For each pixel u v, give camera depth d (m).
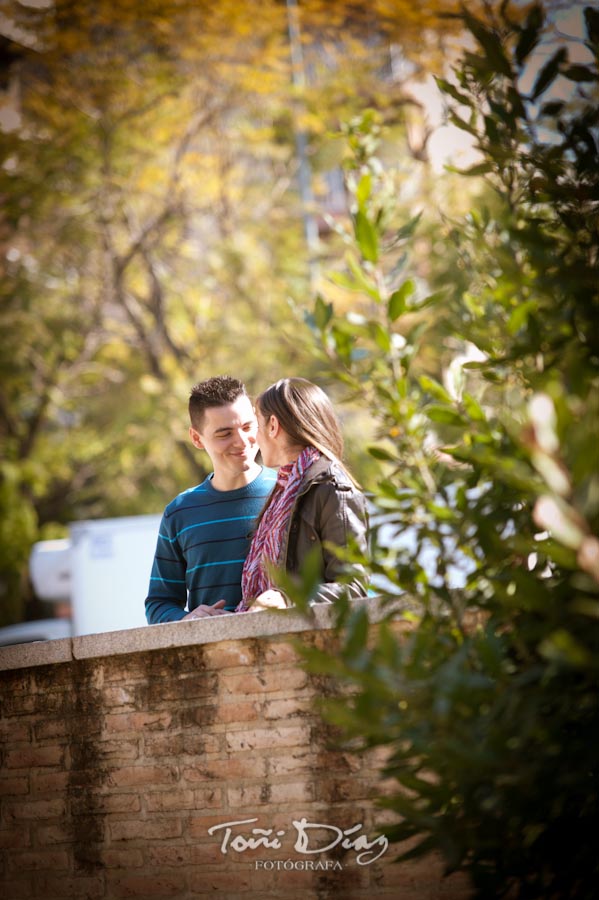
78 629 17.97
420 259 14.73
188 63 26.97
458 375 4.59
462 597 4.30
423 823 3.95
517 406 3.90
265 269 28.17
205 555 6.11
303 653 3.55
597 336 4.21
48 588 20.53
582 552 2.89
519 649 4.02
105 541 18.19
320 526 5.38
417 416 4.74
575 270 4.29
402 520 4.44
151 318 29.80
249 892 5.43
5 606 28.61
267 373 26.03
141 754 5.77
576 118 4.65
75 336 28.84
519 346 4.27
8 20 24.98
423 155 13.79
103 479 30.78
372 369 4.89
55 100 26.45
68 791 5.99
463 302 4.95
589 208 4.60
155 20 25.61
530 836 3.99
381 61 25.59
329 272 4.89
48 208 26.89
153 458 29.36
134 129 26.97
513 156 4.70
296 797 5.37
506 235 4.86
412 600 4.48
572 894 4.20
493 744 3.54
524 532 4.21
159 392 28.48
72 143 26.48
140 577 18.16
